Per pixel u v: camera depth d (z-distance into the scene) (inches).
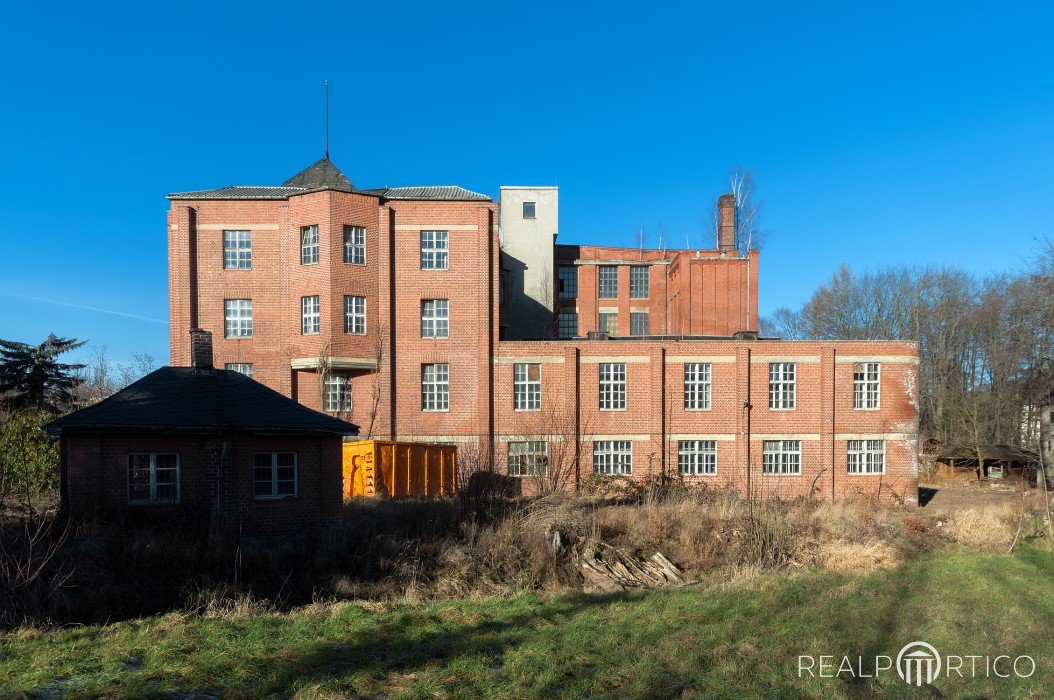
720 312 2404.0
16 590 577.3
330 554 775.7
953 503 1646.2
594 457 1536.7
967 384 2719.0
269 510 903.1
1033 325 1968.5
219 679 411.2
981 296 2625.5
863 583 755.4
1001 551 962.7
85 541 711.1
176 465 864.9
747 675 452.4
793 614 619.2
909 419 1561.3
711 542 938.1
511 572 822.5
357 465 1279.5
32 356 1851.6
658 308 2495.1
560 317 2461.9
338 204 1503.4
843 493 1544.0
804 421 1555.1
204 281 1541.6
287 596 685.9
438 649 491.8
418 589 741.9
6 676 406.3
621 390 1552.7
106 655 447.8
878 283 2967.5
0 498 788.6
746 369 1551.4
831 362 1555.1
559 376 1545.3
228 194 1587.1
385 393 1518.2
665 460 1539.1
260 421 896.9
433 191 1679.4
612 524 981.8
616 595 739.4
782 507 1102.4
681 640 530.0
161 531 795.4
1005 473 2284.7
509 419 1537.9
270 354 1535.4
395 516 932.0
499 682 426.3
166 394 912.3
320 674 423.2
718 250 2500.0
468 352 1544.0
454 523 908.0
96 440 826.8
